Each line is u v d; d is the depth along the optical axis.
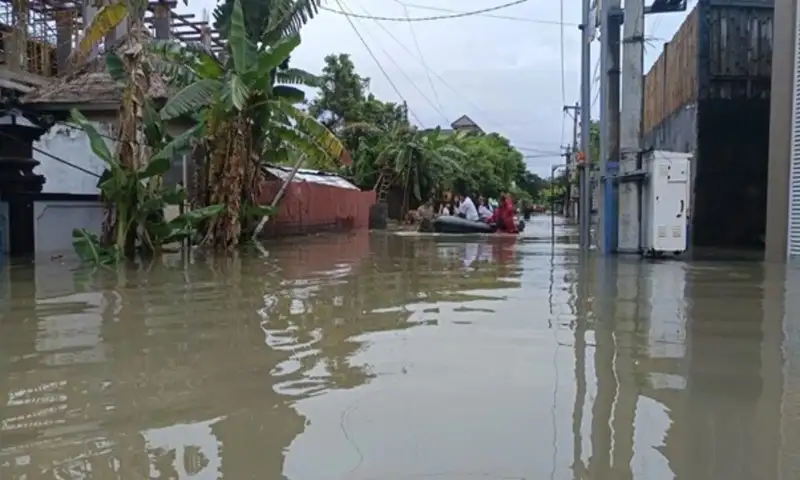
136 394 3.42
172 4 18.75
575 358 4.09
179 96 11.34
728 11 14.12
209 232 13.04
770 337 4.66
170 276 8.20
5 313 5.63
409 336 4.74
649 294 6.74
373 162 32.47
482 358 4.10
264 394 3.40
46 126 12.70
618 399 3.29
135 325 5.13
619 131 11.79
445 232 21.02
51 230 11.69
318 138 13.77
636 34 11.05
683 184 10.67
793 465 2.52
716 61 14.18
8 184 11.05
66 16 17.22
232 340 4.61
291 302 6.22
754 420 2.99
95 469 2.53
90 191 14.51
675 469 2.49
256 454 2.65
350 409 3.16
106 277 8.05
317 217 20.45
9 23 15.91
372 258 11.15
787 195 10.46
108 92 14.33
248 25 13.19
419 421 3.00
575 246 14.61
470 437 2.80
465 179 38.56
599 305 6.06
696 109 14.28
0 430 2.92
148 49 10.98
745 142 14.18
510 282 7.77
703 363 3.96
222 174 12.90
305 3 13.40
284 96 13.67
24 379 3.68
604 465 2.52
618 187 11.62
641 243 11.20
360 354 4.21
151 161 10.36
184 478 2.44
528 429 2.90
